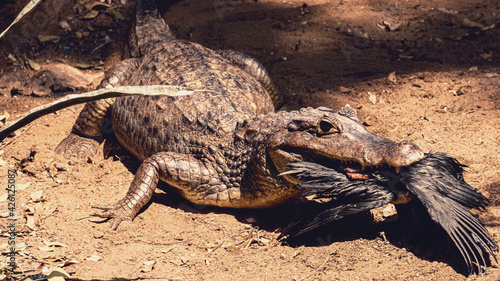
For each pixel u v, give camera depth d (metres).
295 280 3.51
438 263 3.62
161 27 6.67
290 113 4.26
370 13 8.48
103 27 7.78
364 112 5.95
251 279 3.53
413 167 3.85
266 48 7.62
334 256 3.77
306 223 3.90
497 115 5.71
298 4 9.05
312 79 6.79
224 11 8.80
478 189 4.45
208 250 3.89
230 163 4.37
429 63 7.04
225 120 4.55
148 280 3.50
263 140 4.17
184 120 4.66
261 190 4.26
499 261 3.60
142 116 4.97
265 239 4.01
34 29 7.38
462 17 8.20
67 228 4.07
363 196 3.75
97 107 5.32
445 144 5.22
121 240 3.99
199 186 4.40
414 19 8.24
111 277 3.51
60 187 4.65
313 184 3.79
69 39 7.43
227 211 4.48
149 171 4.36
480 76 6.59
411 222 4.04
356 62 7.20
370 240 3.94
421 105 6.05
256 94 5.21
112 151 5.38
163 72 5.20
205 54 5.54
